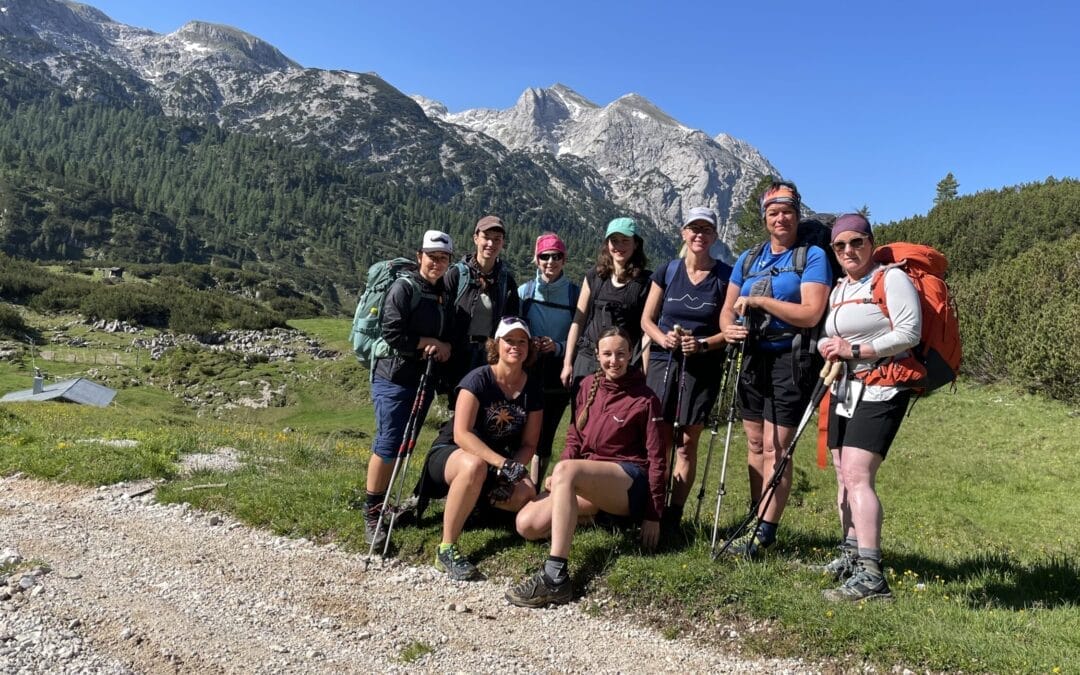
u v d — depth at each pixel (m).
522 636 5.33
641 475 6.29
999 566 7.04
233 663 4.89
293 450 12.46
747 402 6.38
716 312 6.55
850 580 5.53
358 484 8.62
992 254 50.00
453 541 6.40
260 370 90.88
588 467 6.01
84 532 7.41
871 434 5.41
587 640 5.27
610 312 6.88
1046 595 6.03
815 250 5.85
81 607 5.64
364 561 6.68
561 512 5.84
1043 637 4.85
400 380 7.02
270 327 131.62
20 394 64.38
